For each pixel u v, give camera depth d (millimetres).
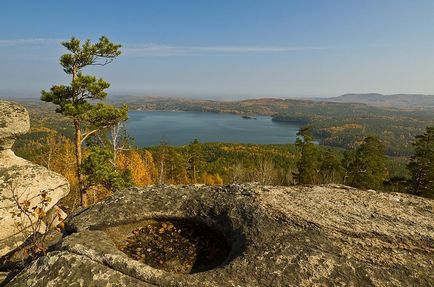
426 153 29750
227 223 6387
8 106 10664
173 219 6934
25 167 10617
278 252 5258
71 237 5609
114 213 6855
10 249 8766
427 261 5078
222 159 73250
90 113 16844
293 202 6836
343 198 7168
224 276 4824
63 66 17000
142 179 34344
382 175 36375
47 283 4641
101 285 4613
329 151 44375
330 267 4918
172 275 4848
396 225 6020
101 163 19031
